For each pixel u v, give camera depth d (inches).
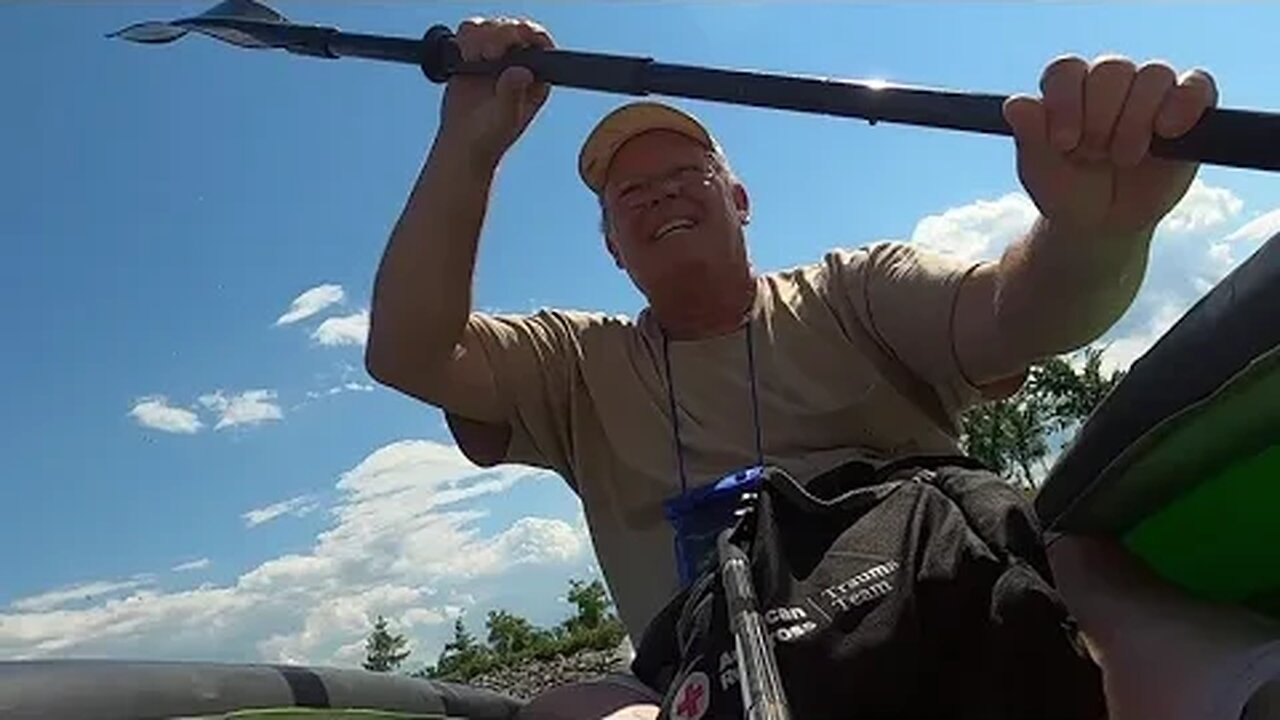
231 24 42.1
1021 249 34.6
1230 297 28.0
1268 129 24.3
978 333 38.0
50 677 29.4
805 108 29.8
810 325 42.9
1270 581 32.3
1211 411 28.2
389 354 43.1
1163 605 30.9
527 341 45.6
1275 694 26.4
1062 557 33.6
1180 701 27.5
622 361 44.8
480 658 421.1
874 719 25.3
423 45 40.8
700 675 27.4
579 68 36.4
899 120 28.4
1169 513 31.6
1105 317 33.2
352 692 37.5
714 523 37.0
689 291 43.4
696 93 32.2
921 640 25.6
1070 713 24.7
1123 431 30.5
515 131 40.9
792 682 25.5
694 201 43.5
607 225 46.8
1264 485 29.7
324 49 41.8
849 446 41.8
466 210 42.3
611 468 44.1
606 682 36.3
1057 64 25.9
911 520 27.5
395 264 42.7
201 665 33.4
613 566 43.8
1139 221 29.0
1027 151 27.4
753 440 42.1
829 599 26.3
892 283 41.3
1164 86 25.0
